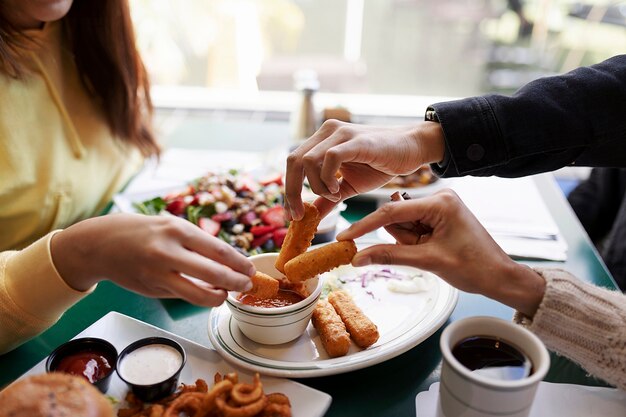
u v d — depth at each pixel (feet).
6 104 2.76
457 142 2.13
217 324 2.11
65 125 3.09
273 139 4.29
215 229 2.87
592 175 3.81
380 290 2.39
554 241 2.86
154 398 1.74
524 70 4.90
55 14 2.75
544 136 2.13
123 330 2.09
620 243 3.26
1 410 1.30
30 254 1.91
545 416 1.76
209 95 5.29
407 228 1.96
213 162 3.80
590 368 1.80
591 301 1.77
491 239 1.83
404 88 5.22
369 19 4.88
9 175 2.72
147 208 3.08
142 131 3.56
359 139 1.98
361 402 1.88
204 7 4.87
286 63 5.21
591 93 2.15
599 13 4.50
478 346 1.60
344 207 3.15
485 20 4.79
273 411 1.66
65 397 1.34
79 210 3.10
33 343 2.16
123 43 3.20
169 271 1.65
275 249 2.82
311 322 2.13
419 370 2.01
